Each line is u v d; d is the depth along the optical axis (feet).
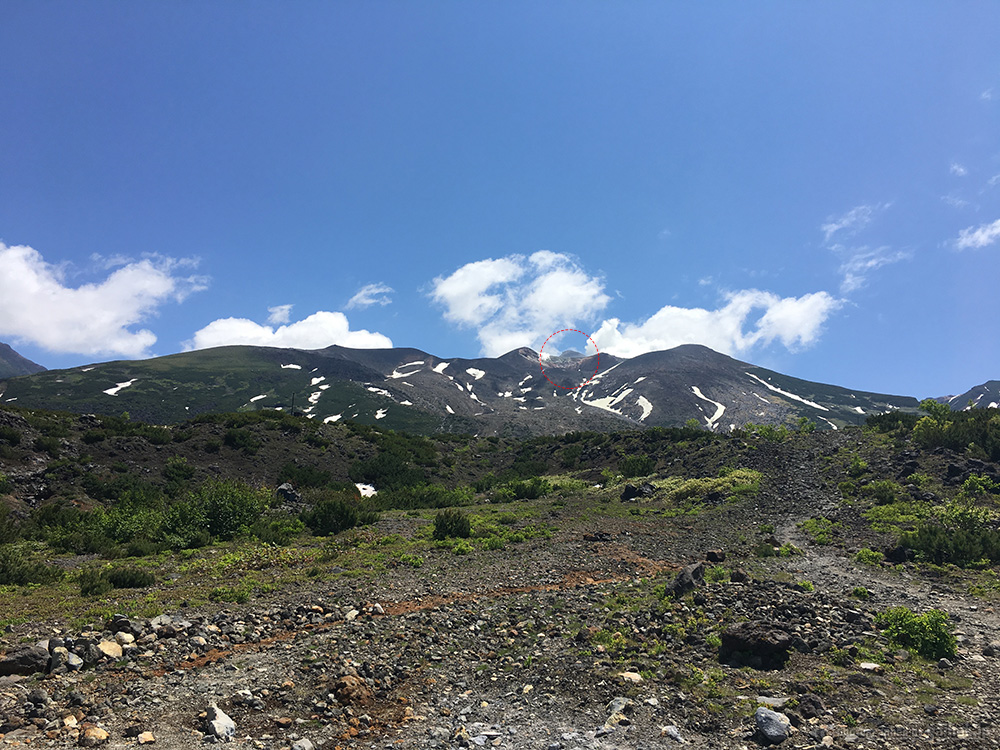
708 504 103.14
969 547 55.36
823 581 49.88
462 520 75.77
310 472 137.90
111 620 32.22
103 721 20.94
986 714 22.49
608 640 32.60
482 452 206.49
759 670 27.89
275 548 64.44
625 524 86.89
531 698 25.57
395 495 118.73
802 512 89.56
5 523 67.87
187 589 44.86
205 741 20.26
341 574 51.96
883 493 86.53
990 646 31.68
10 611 35.94
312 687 25.62
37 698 21.91
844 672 27.14
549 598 43.68
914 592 45.98
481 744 21.26
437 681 27.61
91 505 91.35
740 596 40.45
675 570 55.98
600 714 23.68
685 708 23.76
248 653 30.19
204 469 126.82
